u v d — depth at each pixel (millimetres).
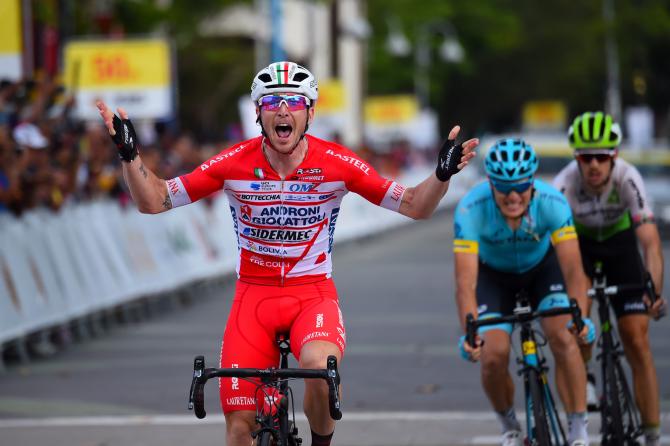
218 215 43219
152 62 40625
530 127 142750
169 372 23984
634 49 138375
